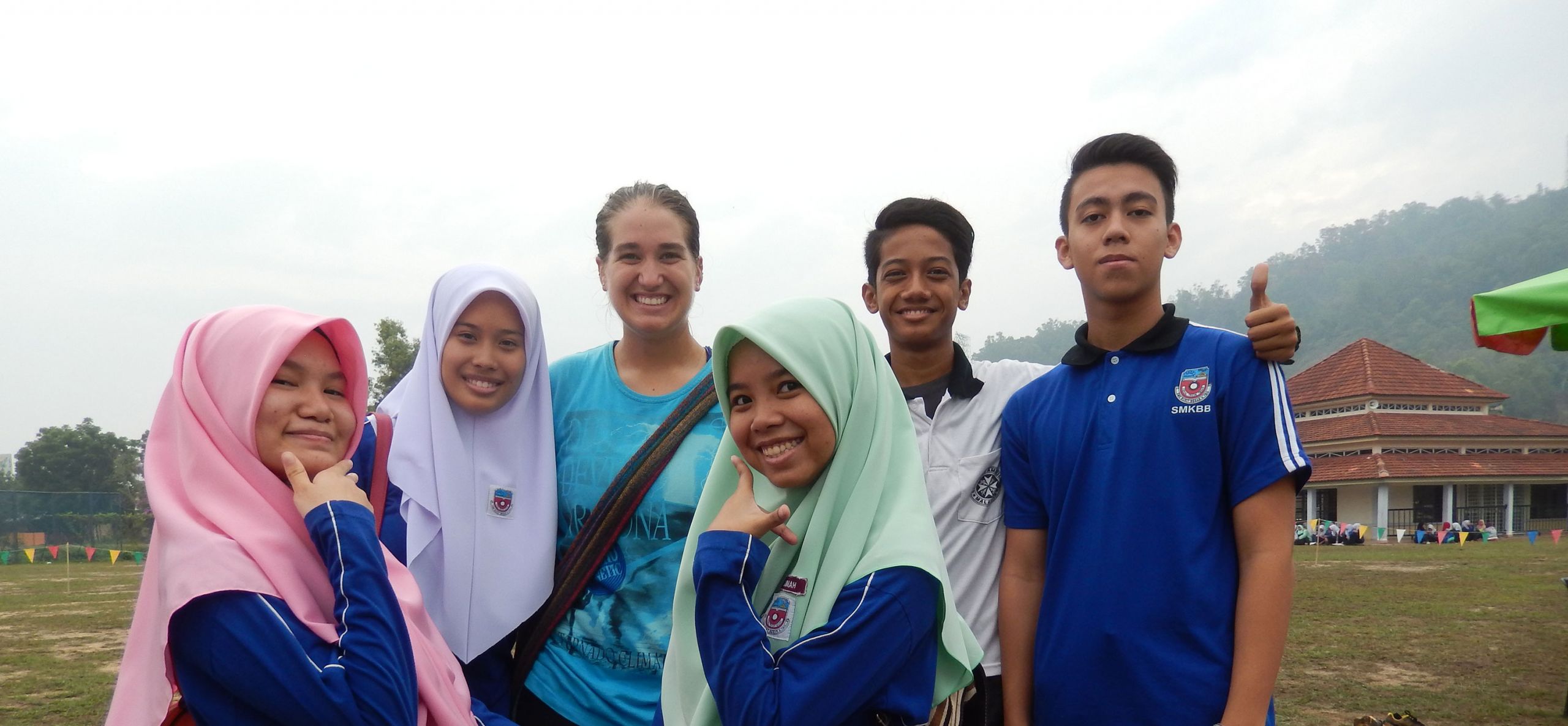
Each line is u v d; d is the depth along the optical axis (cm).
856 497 208
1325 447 4006
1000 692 284
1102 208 253
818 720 180
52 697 865
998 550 294
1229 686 220
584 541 281
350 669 189
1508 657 936
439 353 288
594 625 274
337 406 229
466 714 231
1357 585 1652
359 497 215
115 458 5372
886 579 192
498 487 284
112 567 2827
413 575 267
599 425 299
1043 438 260
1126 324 258
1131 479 239
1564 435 4034
